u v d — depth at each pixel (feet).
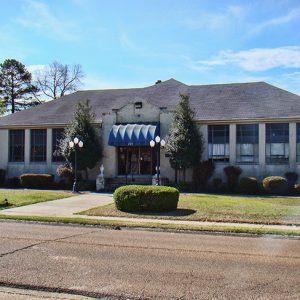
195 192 101.96
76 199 84.28
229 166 105.60
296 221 54.80
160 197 63.05
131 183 111.14
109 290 24.31
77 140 101.86
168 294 23.68
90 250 36.01
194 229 49.24
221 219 56.75
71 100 135.03
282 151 105.40
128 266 30.14
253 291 24.41
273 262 32.17
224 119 107.55
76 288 24.61
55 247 37.11
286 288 25.07
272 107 109.19
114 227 52.19
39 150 122.93
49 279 26.32
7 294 23.66
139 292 24.02
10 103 231.09
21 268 28.96
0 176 121.19
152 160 114.83
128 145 110.63
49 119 123.03
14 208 69.26
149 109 113.80
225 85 126.31
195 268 29.84
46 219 56.34
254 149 107.24
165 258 33.17
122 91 136.36
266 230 47.75
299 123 104.58
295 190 97.30
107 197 88.94
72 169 111.45
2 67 229.45
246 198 83.51
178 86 131.34
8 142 125.08
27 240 40.81
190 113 106.01
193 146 103.91
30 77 233.76
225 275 27.96
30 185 115.03
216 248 38.27
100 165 115.85
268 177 99.09
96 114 122.21
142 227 51.44
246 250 37.35
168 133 111.45
